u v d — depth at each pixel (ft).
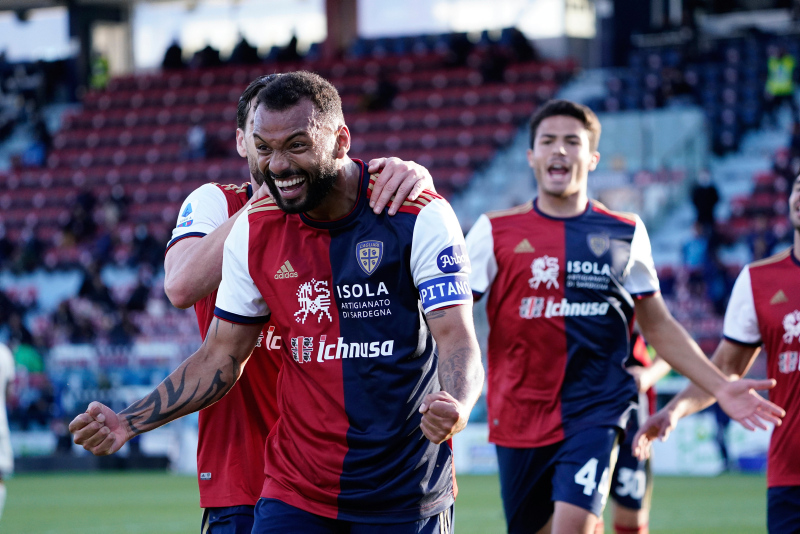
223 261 12.32
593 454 17.56
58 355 60.70
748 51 86.99
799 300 16.93
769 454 16.90
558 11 96.78
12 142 106.83
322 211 11.57
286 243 11.82
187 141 98.32
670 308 56.08
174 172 93.25
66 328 67.21
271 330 13.39
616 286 18.49
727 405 17.19
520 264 18.62
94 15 111.55
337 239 11.64
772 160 77.30
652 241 70.64
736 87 83.10
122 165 96.99
